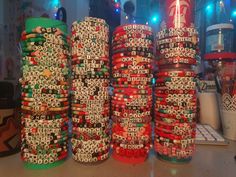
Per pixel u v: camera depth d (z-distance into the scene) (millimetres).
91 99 432
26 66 420
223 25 817
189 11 464
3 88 521
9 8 857
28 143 425
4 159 471
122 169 435
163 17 492
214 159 500
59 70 427
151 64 461
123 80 444
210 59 810
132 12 1020
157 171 430
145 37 444
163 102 458
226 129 654
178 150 451
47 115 419
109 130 473
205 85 823
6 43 854
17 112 491
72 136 455
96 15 913
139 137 451
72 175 408
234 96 625
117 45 454
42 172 418
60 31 428
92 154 439
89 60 428
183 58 441
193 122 460
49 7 954
